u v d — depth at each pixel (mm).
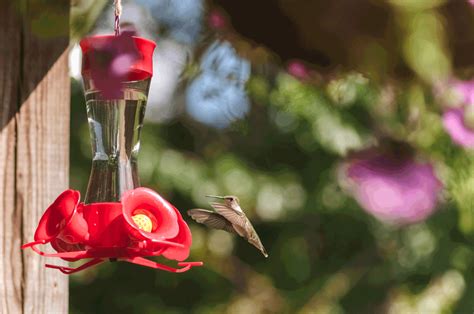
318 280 5070
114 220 3273
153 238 3238
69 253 3254
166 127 4859
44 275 3367
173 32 3564
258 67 3580
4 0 3365
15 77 3369
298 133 4598
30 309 3359
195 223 4965
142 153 4664
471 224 4262
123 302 5191
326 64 3225
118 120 3367
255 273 5172
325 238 5055
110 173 3346
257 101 4051
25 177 3367
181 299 5199
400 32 3123
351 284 5055
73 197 3270
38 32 3350
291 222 5031
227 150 4863
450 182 4055
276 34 3254
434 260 4777
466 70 3150
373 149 4105
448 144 4035
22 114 3369
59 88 3387
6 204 3359
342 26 3154
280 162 4867
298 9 3203
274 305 5117
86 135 4695
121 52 3352
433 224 4656
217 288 5164
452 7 3125
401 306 5043
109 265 5172
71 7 3357
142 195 3283
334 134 4176
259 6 3258
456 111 3785
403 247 4859
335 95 3518
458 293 4953
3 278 3350
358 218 4750
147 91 3375
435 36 3121
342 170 4160
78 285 5207
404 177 4059
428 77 3135
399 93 3301
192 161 4773
